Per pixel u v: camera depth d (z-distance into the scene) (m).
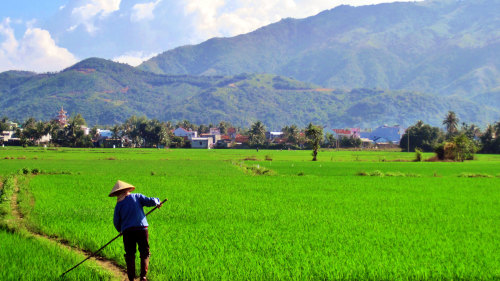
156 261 11.91
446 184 37.47
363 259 12.41
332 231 16.27
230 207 22.09
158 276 10.73
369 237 15.36
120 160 77.06
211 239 14.70
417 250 13.59
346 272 11.16
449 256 12.94
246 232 15.81
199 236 15.09
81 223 16.91
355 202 24.73
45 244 13.39
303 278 10.70
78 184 33.25
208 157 95.44
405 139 170.12
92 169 52.91
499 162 86.62
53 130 180.88
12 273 10.53
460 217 19.80
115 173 46.31
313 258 12.39
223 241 14.38
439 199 26.61
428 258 12.62
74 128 179.38
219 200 24.95
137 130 197.25
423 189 32.91
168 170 52.22
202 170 52.53
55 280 10.27
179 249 13.21
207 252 12.88
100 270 11.03
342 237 15.22
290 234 15.61
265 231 16.06
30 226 16.20
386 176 46.94
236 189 31.44
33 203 23.25
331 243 14.30
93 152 114.75
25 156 84.19
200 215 19.44
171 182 36.56
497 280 10.88
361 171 52.09
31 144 179.12
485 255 13.08
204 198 25.83
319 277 10.80
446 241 14.86
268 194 28.38
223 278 10.50
